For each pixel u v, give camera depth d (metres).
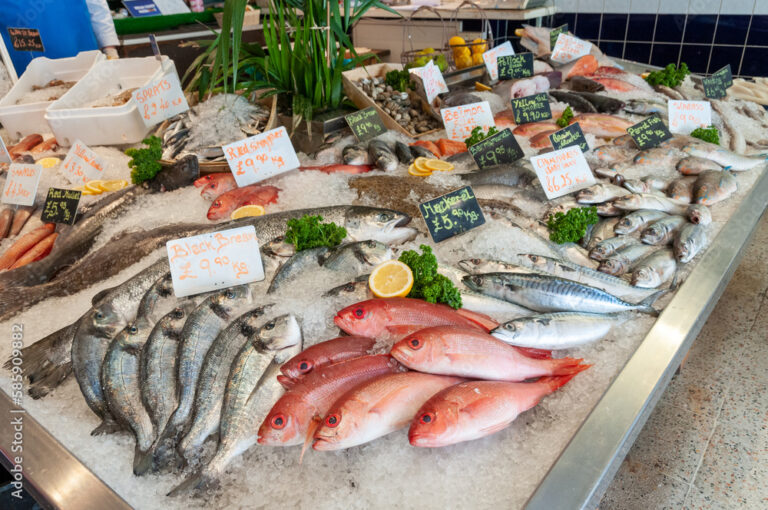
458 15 5.38
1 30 4.18
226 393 1.46
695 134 3.07
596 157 2.88
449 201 2.14
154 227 2.45
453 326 1.48
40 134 3.64
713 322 3.24
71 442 1.48
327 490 1.31
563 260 2.00
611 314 1.74
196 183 2.74
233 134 3.14
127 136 3.27
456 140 3.27
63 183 3.00
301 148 3.36
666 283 1.96
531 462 1.33
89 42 4.49
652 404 1.46
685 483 2.30
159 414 1.51
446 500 1.26
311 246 1.97
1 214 2.76
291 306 1.68
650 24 5.82
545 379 1.49
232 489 1.35
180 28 5.59
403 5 5.99
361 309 1.53
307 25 3.25
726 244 2.09
